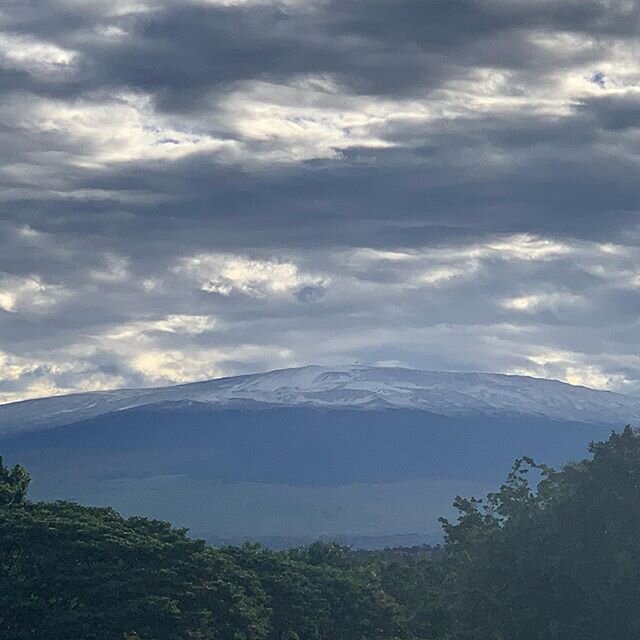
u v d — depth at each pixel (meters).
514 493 96.19
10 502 124.50
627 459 90.75
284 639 116.50
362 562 148.38
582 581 88.31
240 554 128.12
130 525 122.00
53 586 108.12
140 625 105.38
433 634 107.00
